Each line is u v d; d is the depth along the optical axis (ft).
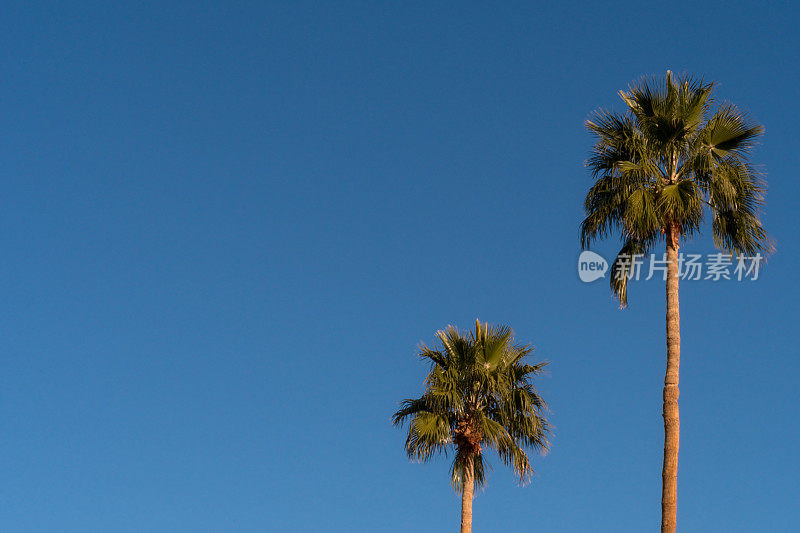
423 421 108.58
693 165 94.02
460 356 111.55
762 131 94.58
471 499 106.52
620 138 98.02
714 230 93.97
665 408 86.89
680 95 96.07
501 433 107.45
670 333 89.40
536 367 111.45
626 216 92.84
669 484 84.28
